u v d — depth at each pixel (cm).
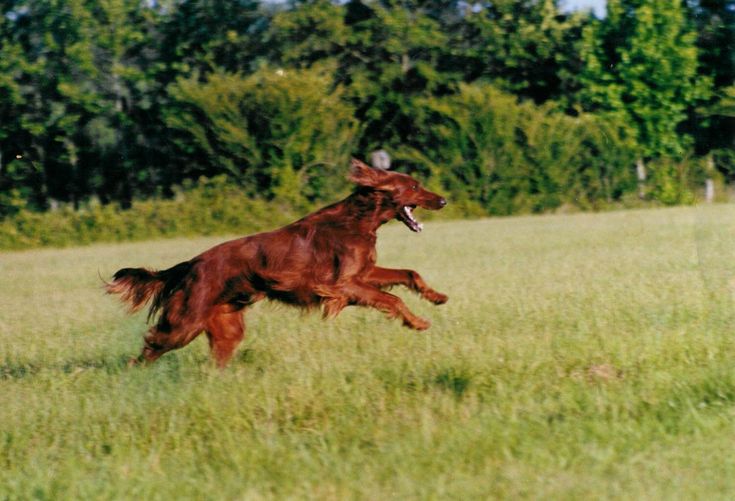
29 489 570
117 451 628
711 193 4247
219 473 572
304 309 873
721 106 4644
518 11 5531
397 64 5153
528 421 621
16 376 919
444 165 4172
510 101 4184
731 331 884
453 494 508
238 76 4303
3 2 4912
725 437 580
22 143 5056
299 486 536
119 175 5306
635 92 4831
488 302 1183
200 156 4344
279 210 3872
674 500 484
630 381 714
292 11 5412
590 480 516
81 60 4941
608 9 4941
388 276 886
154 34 5394
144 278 860
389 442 598
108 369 888
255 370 841
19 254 3275
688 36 4816
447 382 732
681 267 1467
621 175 4206
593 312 1040
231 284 844
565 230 2759
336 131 4191
